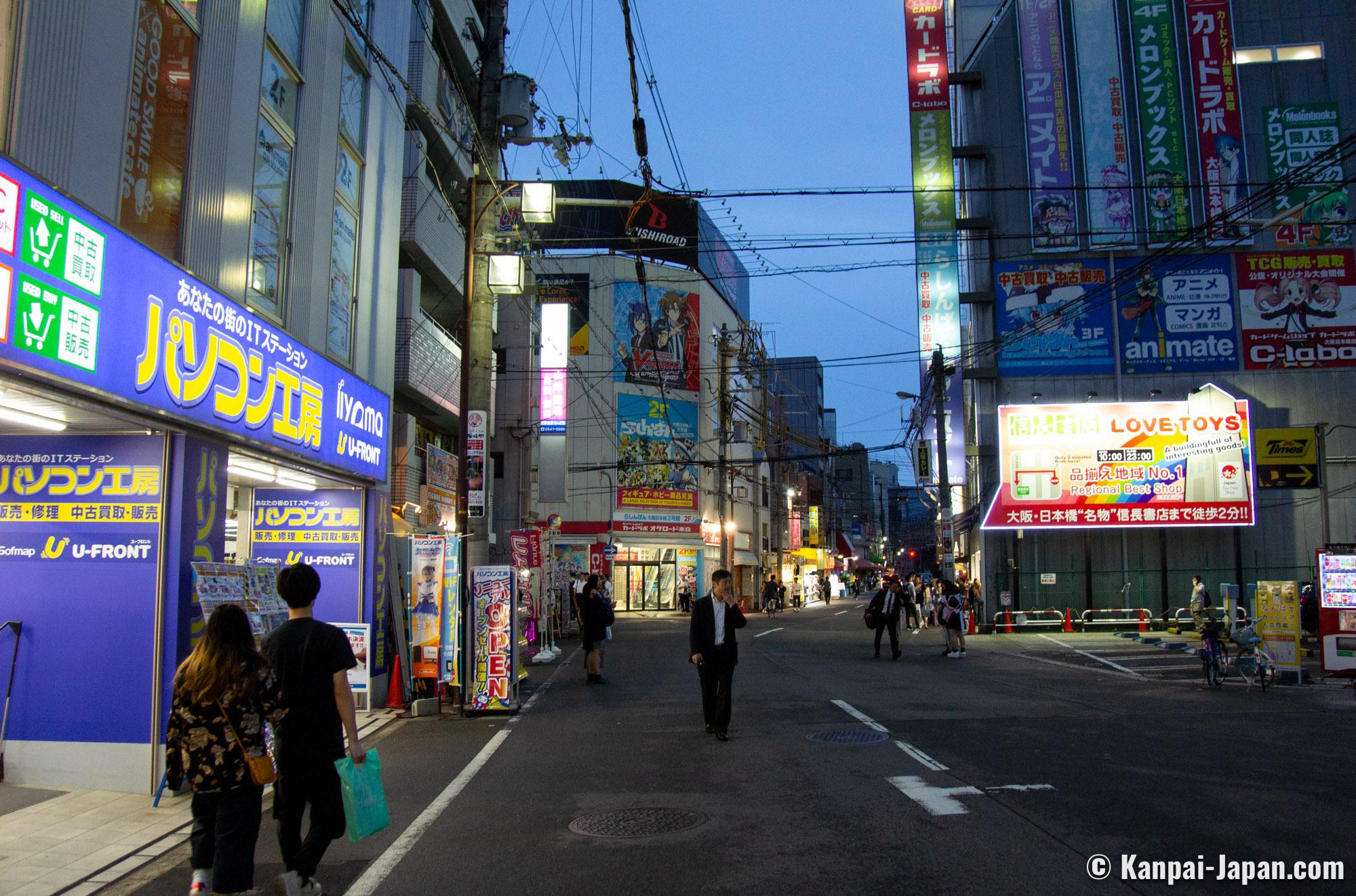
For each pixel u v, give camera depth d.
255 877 5.50
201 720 4.69
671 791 7.43
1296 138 30.45
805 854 5.63
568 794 7.40
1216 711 11.56
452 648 12.31
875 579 97.94
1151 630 29.03
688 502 47.50
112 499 8.02
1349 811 6.47
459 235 23.89
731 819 6.50
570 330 46.19
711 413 49.12
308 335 11.30
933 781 7.51
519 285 14.38
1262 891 4.89
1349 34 30.56
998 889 4.95
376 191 14.00
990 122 31.72
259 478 11.89
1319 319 30.11
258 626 8.77
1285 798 6.87
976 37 33.31
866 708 11.94
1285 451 28.25
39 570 7.98
